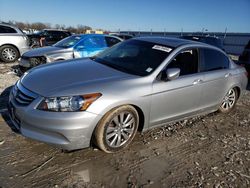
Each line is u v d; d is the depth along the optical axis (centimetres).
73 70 382
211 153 387
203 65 460
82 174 307
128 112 353
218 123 506
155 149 380
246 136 459
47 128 304
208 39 1477
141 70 390
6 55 1034
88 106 312
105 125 331
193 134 445
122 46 476
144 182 304
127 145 371
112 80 351
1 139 366
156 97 374
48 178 295
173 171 332
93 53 836
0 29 1023
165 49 424
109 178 305
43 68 402
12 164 313
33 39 1762
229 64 531
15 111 326
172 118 419
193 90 429
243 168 354
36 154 337
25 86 339
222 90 504
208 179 322
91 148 362
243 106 634
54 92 312
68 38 876
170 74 374
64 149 319
